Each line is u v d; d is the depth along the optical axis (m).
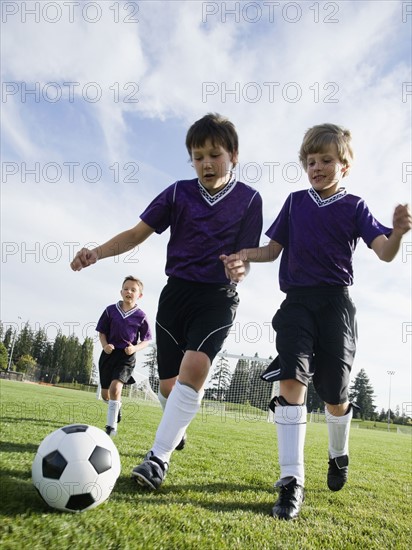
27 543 1.56
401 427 40.56
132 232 3.27
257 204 3.32
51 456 2.07
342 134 3.24
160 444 2.66
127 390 20.03
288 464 2.61
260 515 2.37
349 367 3.08
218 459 4.35
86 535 1.70
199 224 3.15
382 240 2.95
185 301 3.12
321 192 3.31
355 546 2.05
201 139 3.10
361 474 4.63
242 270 2.80
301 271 3.13
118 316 6.01
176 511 2.18
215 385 13.89
